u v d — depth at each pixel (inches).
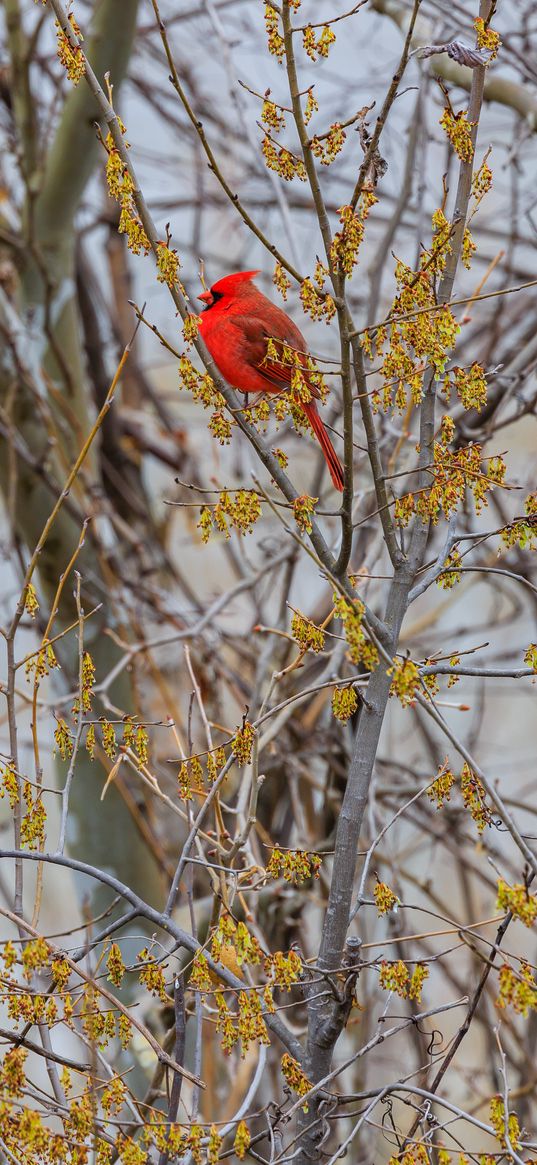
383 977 121.4
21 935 130.7
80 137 262.1
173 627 294.5
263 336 184.2
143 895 261.7
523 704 484.1
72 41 130.2
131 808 242.4
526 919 111.1
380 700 136.1
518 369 238.8
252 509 133.1
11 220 295.4
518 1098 251.4
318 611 271.9
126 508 339.6
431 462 140.6
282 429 328.2
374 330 131.6
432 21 238.8
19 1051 115.5
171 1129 113.0
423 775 291.0
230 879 150.9
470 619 435.2
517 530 133.1
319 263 127.3
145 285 398.6
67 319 280.2
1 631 136.8
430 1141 133.5
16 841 134.5
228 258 402.6
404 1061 292.2
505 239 333.1
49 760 363.9
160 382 449.4
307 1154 130.3
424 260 130.3
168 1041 145.6
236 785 270.7
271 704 246.7
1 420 261.4
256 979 172.2
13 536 265.3
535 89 256.8
